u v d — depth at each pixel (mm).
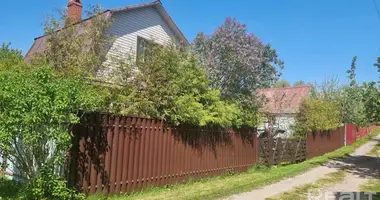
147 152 8695
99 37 11188
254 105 14984
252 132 14086
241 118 13102
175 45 11430
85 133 7176
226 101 13680
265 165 14805
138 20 15773
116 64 10336
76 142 6980
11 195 6895
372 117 15953
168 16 17125
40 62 10125
